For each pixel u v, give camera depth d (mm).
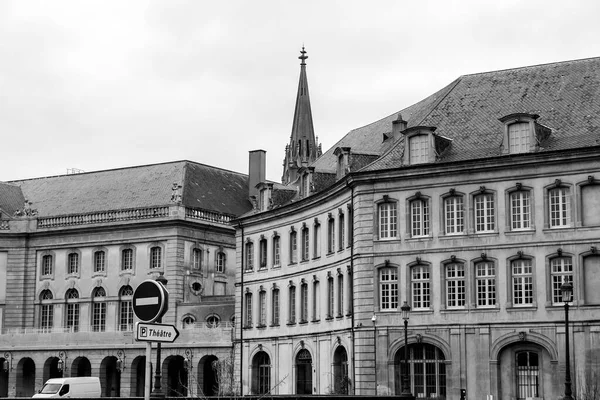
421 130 62344
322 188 73688
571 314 57438
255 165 100688
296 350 74125
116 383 91188
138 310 21344
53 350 92188
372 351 62406
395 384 61594
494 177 60000
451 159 61500
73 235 96062
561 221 58281
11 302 97812
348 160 68250
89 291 94438
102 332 90062
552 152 57875
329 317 68875
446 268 61219
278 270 77688
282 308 76812
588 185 57500
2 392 96375
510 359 59219
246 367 80438
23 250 98312
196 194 96250
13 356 94188
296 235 75875
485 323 59562
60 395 71750
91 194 100562
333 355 68000
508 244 59375
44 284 97000
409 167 61938
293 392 74125
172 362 89125
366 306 62875
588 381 55375
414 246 62000
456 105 65625
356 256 63562
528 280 58969
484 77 67188
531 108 62562
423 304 61656
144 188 97812
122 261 93312
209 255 93625
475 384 59500
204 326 85688
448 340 60500
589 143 57594
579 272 57438
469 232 60500
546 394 57844
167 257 90625
